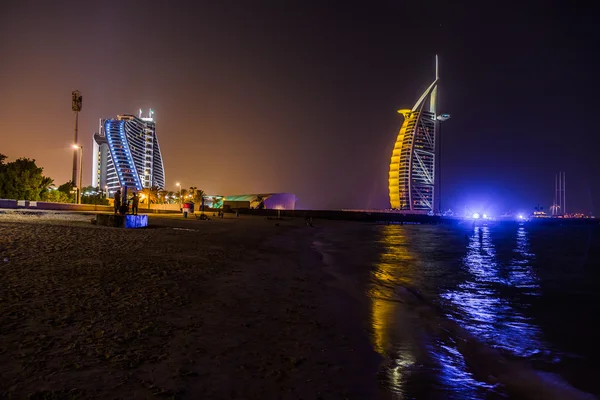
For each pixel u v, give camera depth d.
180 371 3.97
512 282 12.79
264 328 5.78
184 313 6.12
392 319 7.13
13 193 46.94
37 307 5.68
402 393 4.00
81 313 5.58
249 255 14.82
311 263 14.59
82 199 72.69
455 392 4.17
